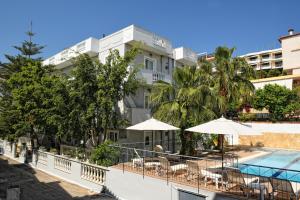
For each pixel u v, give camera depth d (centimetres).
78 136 1850
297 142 2494
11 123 2228
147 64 2427
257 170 1292
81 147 1881
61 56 2827
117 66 1731
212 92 1727
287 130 2575
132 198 1251
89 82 1700
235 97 2027
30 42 3334
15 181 1648
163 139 2428
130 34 2125
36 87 1998
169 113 1666
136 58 2266
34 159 2123
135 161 1394
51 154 1888
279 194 929
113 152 1525
